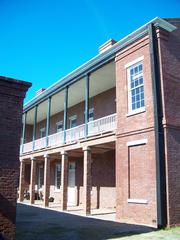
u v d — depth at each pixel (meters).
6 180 9.21
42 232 11.68
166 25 15.29
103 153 22.03
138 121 15.38
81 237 10.82
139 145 15.14
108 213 18.64
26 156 27.31
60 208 21.77
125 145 15.94
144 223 14.07
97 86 22.52
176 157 14.26
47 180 23.38
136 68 16.23
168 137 14.20
